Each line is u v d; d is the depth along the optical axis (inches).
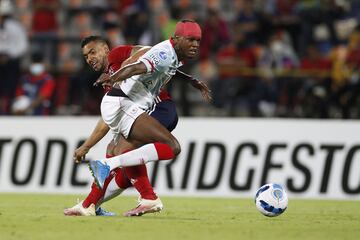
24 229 917.8
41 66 2162.9
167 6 2549.2
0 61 2236.7
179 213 1237.1
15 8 2657.5
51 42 2343.8
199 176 1839.3
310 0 2431.1
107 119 1061.1
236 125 1851.6
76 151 1091.3
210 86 2218.3
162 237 853.8
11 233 877.8
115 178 1088.2
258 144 1843.0
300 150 1834.4
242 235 890.1
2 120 1898.4
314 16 2390.5
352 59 2177.7
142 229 929.5
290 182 1830.7
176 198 1728.6
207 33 2289.6
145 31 2311.8
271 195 1118.4
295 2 2527.1
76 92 2180.1
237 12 2507.4
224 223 1037.2
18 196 1704.0
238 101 2204.7
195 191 1836.9
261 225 1016.9
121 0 2524.6
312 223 1067.3
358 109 2133.4
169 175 1839.3
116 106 1051.9
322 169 1825.8
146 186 1069.1
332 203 1619.1
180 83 2175.2
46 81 2162.9
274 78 2199.8
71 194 1807.3
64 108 2181.3
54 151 1876.2
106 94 1070.4
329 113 2144.4
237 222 1058.7
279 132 1843.0
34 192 1863.9
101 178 1016.2
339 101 2143.2
